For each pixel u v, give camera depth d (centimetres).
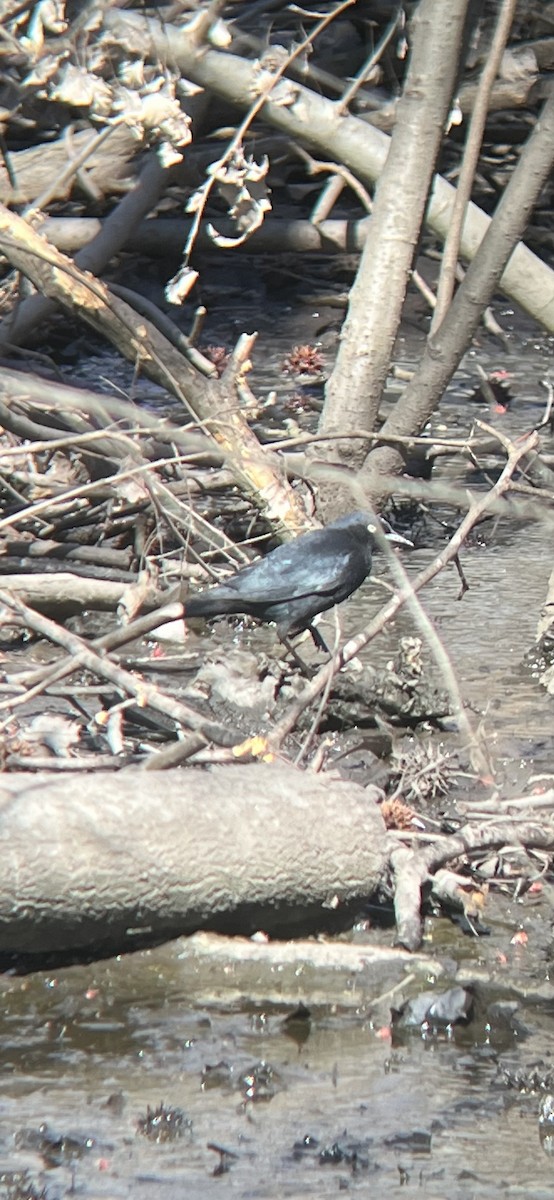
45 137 1973
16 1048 665
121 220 1769
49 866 713
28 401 1250
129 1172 579
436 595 1292
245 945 750
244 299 2247
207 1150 595
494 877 830
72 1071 649
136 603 999
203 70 1407
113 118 1165
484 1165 589
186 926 752
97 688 896
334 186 1992
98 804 731
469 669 1118
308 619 887
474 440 1537
